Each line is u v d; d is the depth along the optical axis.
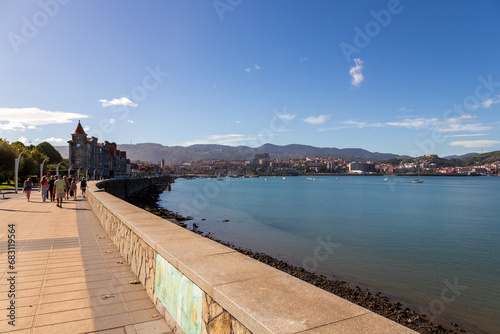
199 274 2.96
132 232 5.92
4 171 47.28
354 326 2.00
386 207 54.09
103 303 4.32
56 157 100.25
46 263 6.24
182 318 3.36
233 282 2.77
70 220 12.41
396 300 13.32
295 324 2.00
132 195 67.81
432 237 28.00
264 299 2.40
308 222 35.78
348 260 19.59
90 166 95.75
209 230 29.92
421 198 74.75
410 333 1.93
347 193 91.44
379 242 25.30
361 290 14.40
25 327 3.58
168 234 4.82
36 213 14.66
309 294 2.54
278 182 177.62
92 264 6.20
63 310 4.07
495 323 11.28
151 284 4.52
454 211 49.03
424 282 15.66
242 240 25.45
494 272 17.55
